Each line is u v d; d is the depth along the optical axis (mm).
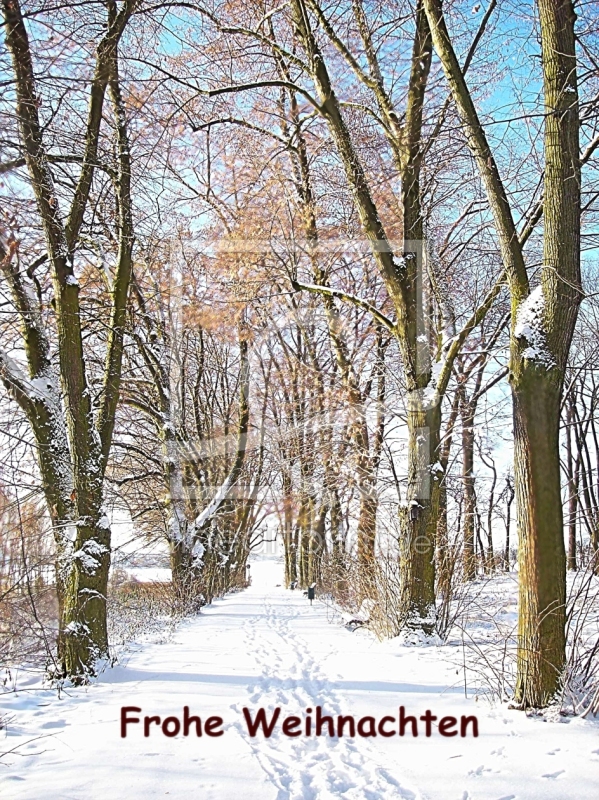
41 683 8656
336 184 15367
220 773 5172
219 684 8453
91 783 4930
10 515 8844
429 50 11156
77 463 9156
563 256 6582
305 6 11578
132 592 20578
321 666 9539
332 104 10883
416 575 10992
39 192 8742
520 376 6570
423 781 4867
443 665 8836
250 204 16094
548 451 6465
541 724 5855
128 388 20172
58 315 9312
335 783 4938
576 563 10367
